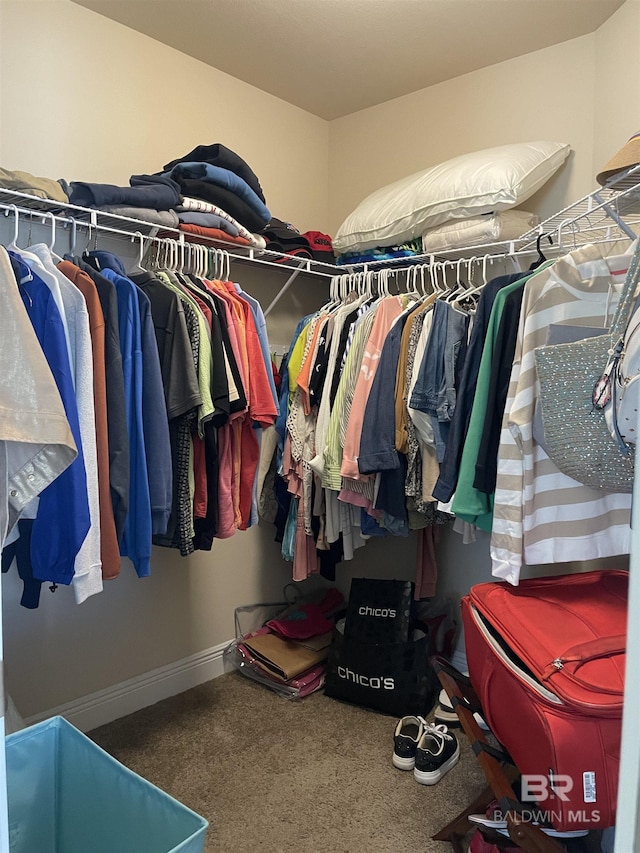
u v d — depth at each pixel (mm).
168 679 2279
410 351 1847
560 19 2043
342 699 2248
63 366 1329
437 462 1816
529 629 1316
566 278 1336
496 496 1415
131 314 1521
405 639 2184
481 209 2004
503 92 2340
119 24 2070
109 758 1126
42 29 1873
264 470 2453
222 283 1899
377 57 2314
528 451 1377
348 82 2520
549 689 1142
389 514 1936
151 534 1558
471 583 2414
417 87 2564
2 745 593
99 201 1652
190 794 1738
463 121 2461
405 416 1846
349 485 1998
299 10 2012
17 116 1827
